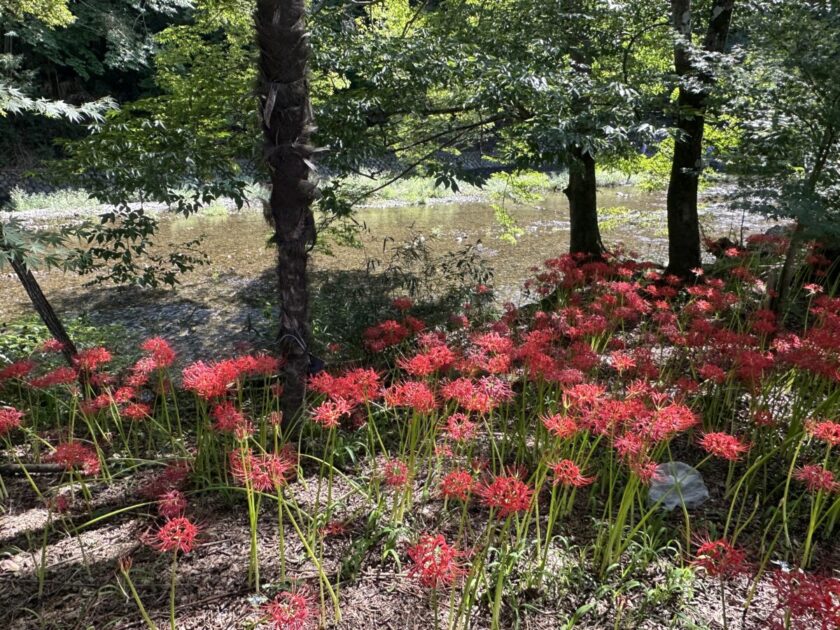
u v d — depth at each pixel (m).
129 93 25.53
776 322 4.95
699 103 5.93
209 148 4.76
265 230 14.30
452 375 3.92
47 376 3.15
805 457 3.26
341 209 5.43
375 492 2.97
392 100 5.19
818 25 4.31
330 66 5.32
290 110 2.87
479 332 4.50
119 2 19.97
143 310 8.38
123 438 3.56
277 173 2.96
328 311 5.66
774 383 3.67
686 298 5.98
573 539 2.68
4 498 3.21
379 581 2.45
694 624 2.14
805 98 4.36
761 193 4.40
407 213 17.12
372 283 6.59
